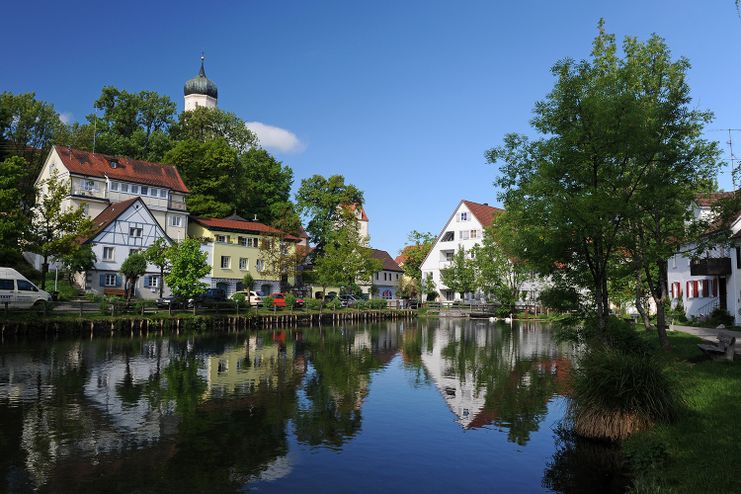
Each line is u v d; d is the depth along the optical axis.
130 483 9.87
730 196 18.03
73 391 17.28
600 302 15.51
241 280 64.88
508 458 11.71
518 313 66.94
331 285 65.31
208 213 71.25
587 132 14.59
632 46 19.09
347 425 14.20
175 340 33.97
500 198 16.97
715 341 23.33
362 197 73.56
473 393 18.69
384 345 34.41
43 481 9.88
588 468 10.95
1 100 64.94
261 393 17.81
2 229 32.00
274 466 10.98
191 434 12.98
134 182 60.72
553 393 18.73
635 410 11.66
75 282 50.12
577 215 13.73
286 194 85.38
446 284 73.94
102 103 78.75
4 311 32.62
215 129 84.50
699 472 8.62
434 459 11.61
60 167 58.09
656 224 18.02
